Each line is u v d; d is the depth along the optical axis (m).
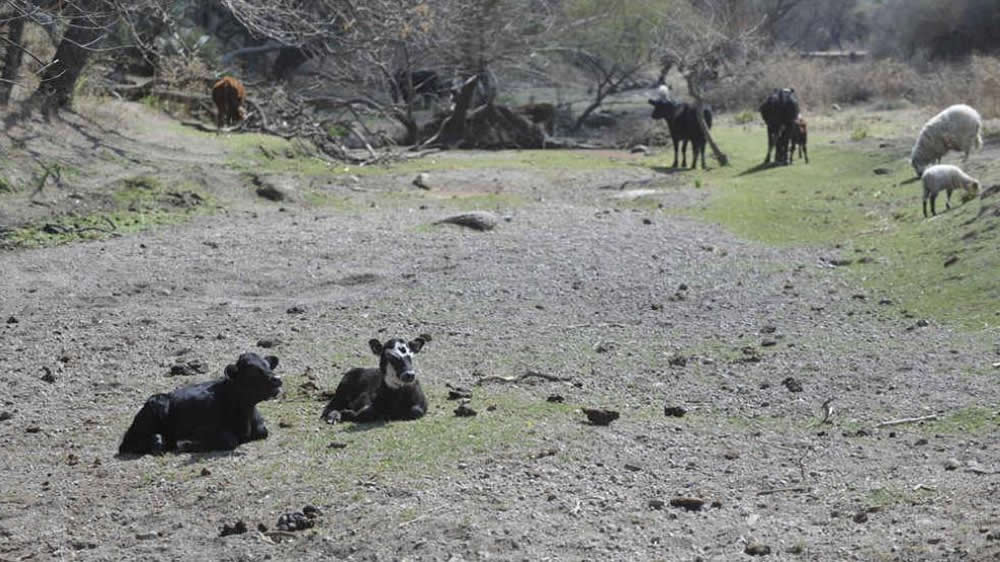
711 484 8.39
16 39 22.14
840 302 14.29
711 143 26.77
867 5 63.31
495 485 8.30
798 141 25.22
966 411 10.00
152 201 20.05
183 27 32.91
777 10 54.41
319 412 10.23
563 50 41.72
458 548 7.27
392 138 33.38
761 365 11.76
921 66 44.78
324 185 22.78
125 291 15.19
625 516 7.75
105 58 27.00
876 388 10.86
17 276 15.80
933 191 17.58
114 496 8.46
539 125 35.72
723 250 17.12
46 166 20.22
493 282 15.40
